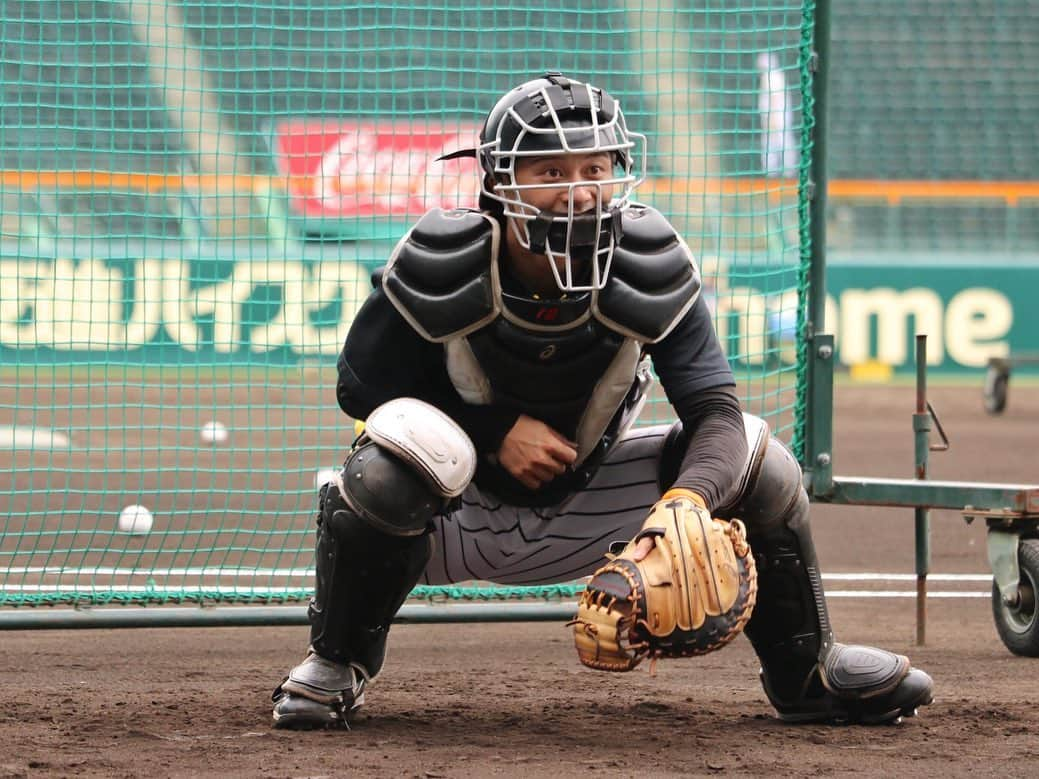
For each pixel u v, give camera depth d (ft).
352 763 37.27
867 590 85.81
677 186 193.26
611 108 38.45
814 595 42.34
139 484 126.52
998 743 40.93
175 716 44.62
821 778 36.11
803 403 67.05
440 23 196.54
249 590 69.87
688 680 54.44
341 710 42.09
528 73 96.53
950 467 152.46
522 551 42.32
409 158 99.09
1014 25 279.08
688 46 206.90
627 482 42.37
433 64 200.03
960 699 49.60
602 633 36.29
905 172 265.34
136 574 83.82
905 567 95.66
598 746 40.09
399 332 39.86
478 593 67.82
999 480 141.59
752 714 46.09
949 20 278.46
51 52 193.98
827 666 43.06
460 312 38.19
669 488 42.29
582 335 38.52
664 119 205.57
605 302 38.14
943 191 262.88
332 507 39.40
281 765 36.99
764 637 42.93
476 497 42.34
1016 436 184.75
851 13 279.49
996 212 261.65
